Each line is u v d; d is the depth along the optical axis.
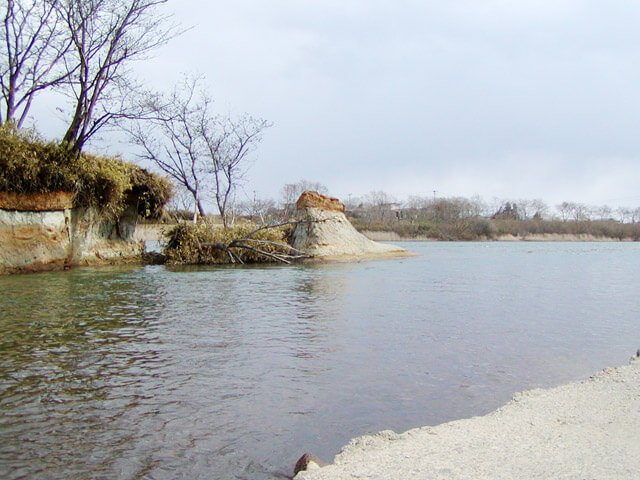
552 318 9.34
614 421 4.14
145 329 7.86
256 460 3.63
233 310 9.80
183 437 3.97
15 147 15.37
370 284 14.88
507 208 108.00
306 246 26.03
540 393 5.03
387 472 3.25
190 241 22.59
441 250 42.91
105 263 20.20
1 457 3.58
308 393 5.01
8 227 15.70
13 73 18.47
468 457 3.47
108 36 18.84
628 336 7.82
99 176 18.30
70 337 7.20
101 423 4.19
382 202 101.50
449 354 6.56
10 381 5.20
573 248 49.56
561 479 3.06
